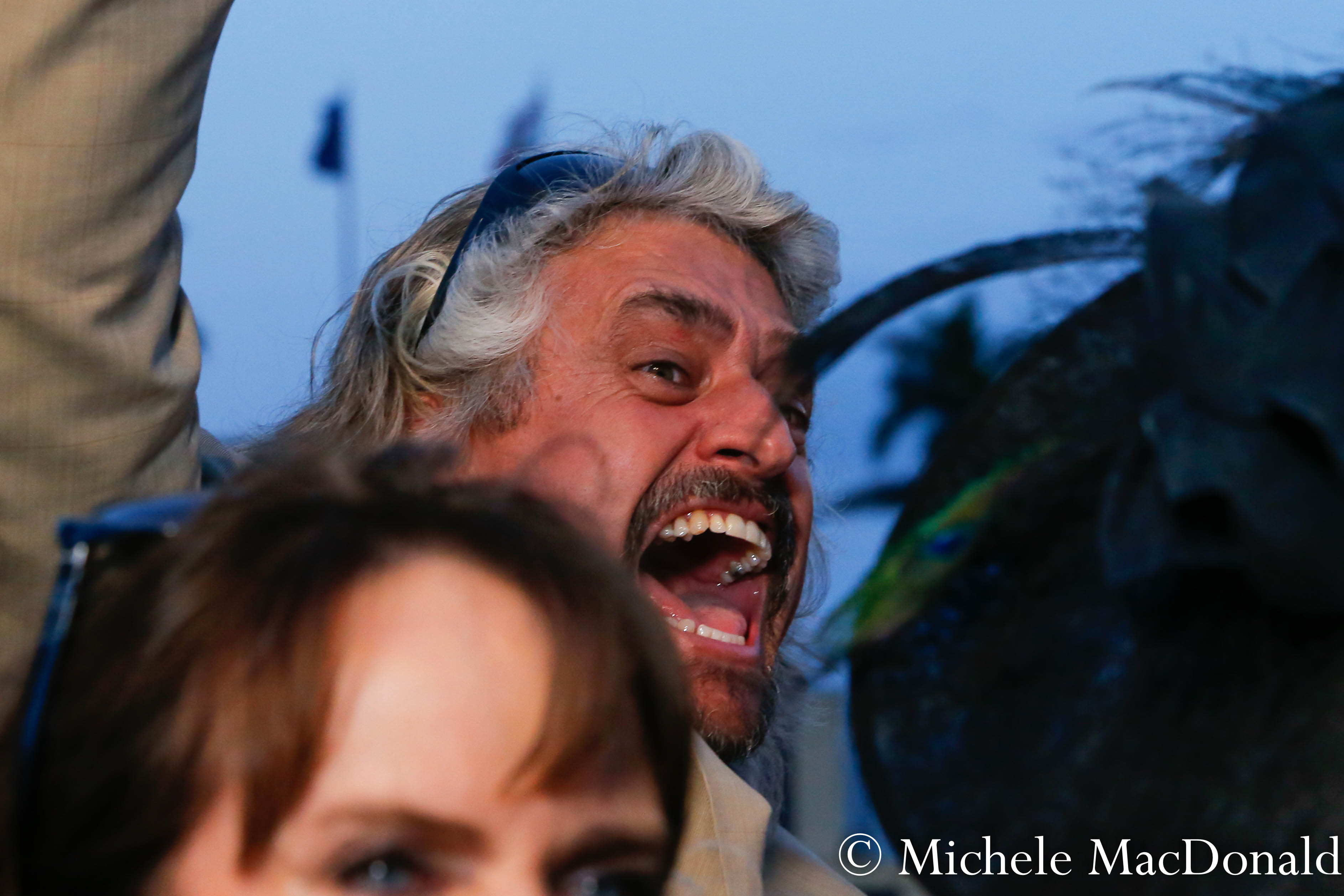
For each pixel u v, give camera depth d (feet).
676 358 7.67
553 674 2.87
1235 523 2.04
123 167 4.58
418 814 2.67
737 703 7.31
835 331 2.65
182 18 4.76
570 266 7.88
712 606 8.01
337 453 3.26
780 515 7.92
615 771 3.01
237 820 2.64
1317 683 2.03
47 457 4.61
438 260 8.34
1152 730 2.15
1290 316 2.05
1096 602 2.28
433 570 2.92
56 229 4.45
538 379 7.72
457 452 3.38
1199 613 2.13
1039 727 2.28
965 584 2.39
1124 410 2.35
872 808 2.35
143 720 2.70
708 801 5.34
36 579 4.58
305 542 2.90
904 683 2.39
